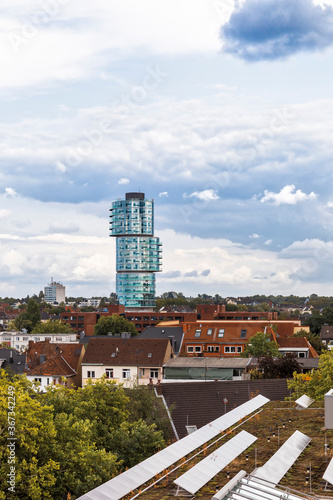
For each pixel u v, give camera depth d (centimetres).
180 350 13275
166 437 5738
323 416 3781
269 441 3192
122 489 2373
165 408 6316
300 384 6919
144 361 10562
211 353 13038
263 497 2222
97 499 2239
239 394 6744
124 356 10719
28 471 3700
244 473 2442
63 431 4297
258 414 3922
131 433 5069
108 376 10688
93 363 10750
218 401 6588
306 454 3005
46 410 4247
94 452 4203
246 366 9194
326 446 3095
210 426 3409
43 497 3769
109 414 5453
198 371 9394
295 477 2645
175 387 6669
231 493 2222
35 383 5084
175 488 2425
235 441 3078
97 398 5478
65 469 3994
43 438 3994
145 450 4909
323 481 2569
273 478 2539
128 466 4831
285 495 2283
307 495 2350
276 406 4169
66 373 10906
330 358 6925
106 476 4103
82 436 4391
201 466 2605
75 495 3828
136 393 6009
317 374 6938
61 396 5288
